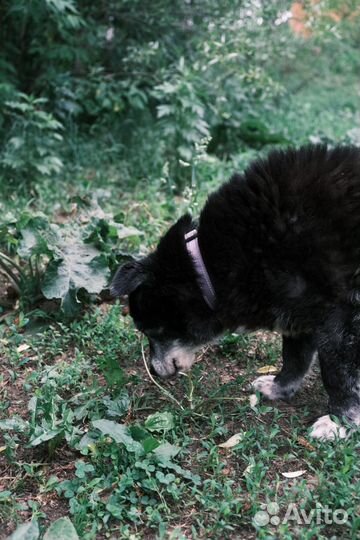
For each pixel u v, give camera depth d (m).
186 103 2.33
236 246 1.23
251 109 3.02
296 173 1.22
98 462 1.14
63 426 1.16
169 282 1.28
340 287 1.19
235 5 2.62
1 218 1.95
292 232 1.19
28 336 1.53
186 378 1.41
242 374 1.44
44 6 2.39
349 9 3.32
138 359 1.48
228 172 2.43
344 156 1.24
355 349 1.20
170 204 2.09
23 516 1.06
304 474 1.13
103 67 2.73
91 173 2.45
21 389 1.36
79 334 1.54
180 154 2.34
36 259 1.64
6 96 2.41
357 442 1.17
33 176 2.34
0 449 1.18
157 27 2.71
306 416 1.30
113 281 1.26
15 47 2.64
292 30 3.06
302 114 3.35
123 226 1.71
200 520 1.04
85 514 1.03
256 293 1.24
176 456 1.16
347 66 4.21
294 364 1.34
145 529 1.03
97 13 2.70
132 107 2.76
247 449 1.18
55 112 2.60
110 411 1.24
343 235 1.18
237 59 2.69
